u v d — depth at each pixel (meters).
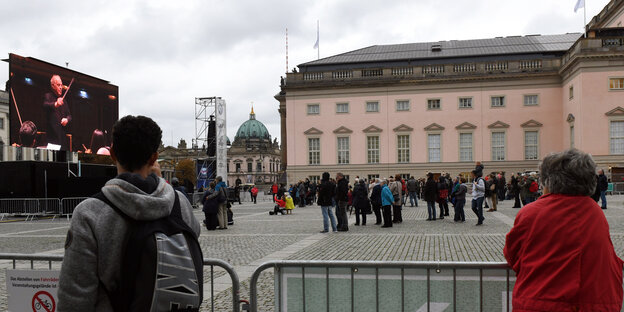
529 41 60.28
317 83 57.62
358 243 13.84
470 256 11.10
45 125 30.39
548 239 2.87
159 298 2.32
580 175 2.90
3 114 62.88
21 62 28.81
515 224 3.04
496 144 54.41
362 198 19.48
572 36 60.88
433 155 55.75
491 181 24.64
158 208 2.40
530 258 2.92
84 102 33.84
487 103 54.50
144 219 2.37
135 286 2.31
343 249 12.74
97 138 35.00
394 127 56.28
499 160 54.19
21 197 27.98
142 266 2.31
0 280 8.25
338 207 17.44
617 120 46.06
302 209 33.53
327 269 4.22
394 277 4.11
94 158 61.97
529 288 2.90
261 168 171.00
